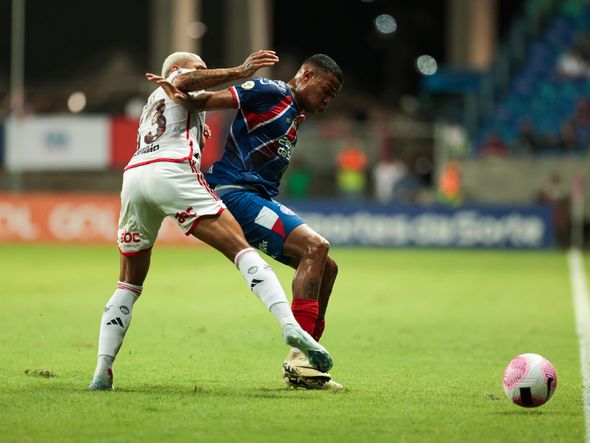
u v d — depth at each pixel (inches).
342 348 1346.0
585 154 4195.4
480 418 862.5
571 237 3909.9
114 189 4133.9
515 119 4424.2
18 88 3924.7
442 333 1519.4
